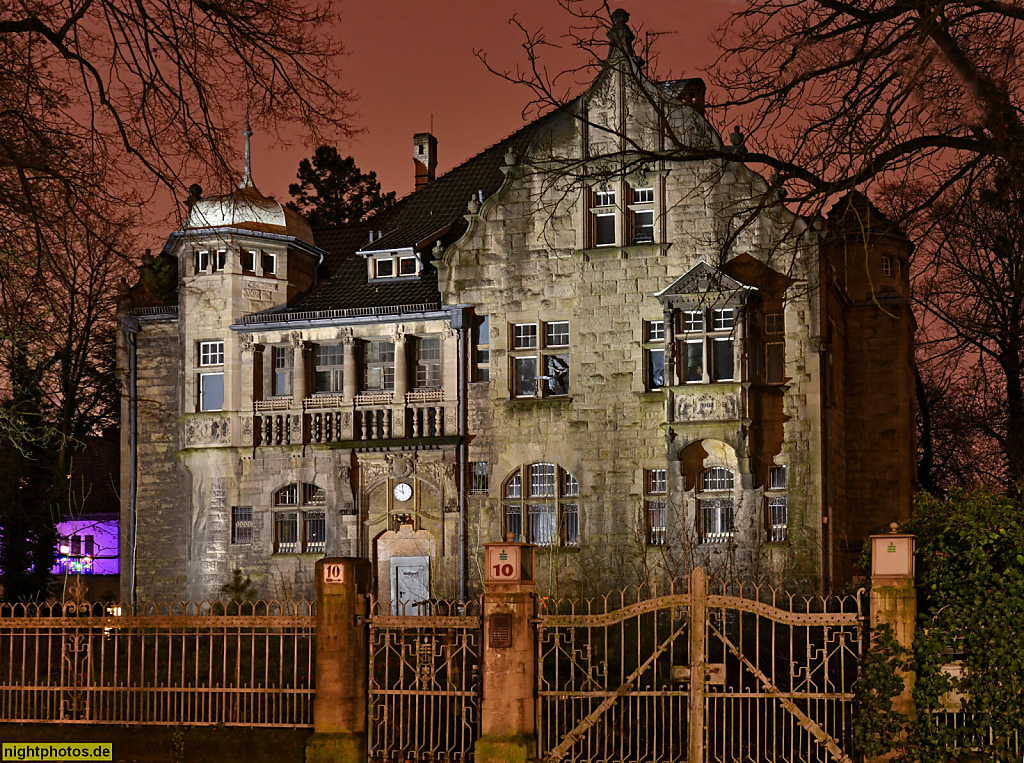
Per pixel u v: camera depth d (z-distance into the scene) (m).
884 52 15.87
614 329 34.47
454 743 15.97
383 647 16.12
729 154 17.44
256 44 17.58
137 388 38.41
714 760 15.21
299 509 36.31
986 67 16.06
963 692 14.04
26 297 19.09
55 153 17.83
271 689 16.38
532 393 35.25
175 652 20.39
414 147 45.03
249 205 19.41
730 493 33.03
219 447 36.81
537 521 34.75
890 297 37.09
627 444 34.03
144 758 16.28
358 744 15.72
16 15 17.27
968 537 14.16
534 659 15.58
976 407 36.84
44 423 36.50
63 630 17.08
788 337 32.97
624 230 34.62
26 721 16.70
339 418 36.28
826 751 14.44
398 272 37.81
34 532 37.75
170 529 37.69
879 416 37.00
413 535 35.59
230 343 37.12
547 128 35.25
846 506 36.78
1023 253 25.09
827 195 16.19
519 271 35.34
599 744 15.62
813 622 14.70
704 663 14.85
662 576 32.84
